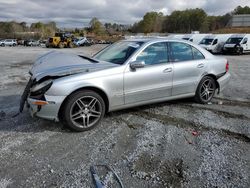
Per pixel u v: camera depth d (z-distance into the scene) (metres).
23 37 69.94
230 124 4.27
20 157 3.15
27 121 4.28
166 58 4.64
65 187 2.60
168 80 4.62
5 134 3.79
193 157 3.20
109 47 5.14
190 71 4.89
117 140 3.64
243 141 3.65
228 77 5.64
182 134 3.86
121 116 4.54
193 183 2.68
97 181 2.68
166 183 2.68
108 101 4.05
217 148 3.43
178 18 106.06
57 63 4.27
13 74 9.55
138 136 3.77
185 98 5.23
